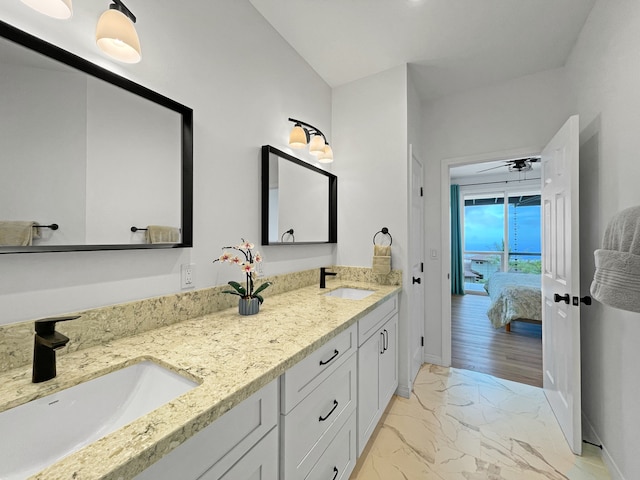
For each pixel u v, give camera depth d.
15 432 0.63
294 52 2.03
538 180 5.41
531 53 2.07
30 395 0.66
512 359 2.77
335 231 2.44
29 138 0.83
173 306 1.21
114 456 0.48
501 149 2.44
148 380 0.85
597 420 1.59
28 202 0.82
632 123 1.24
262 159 1.72
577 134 1.56
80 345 0.92
